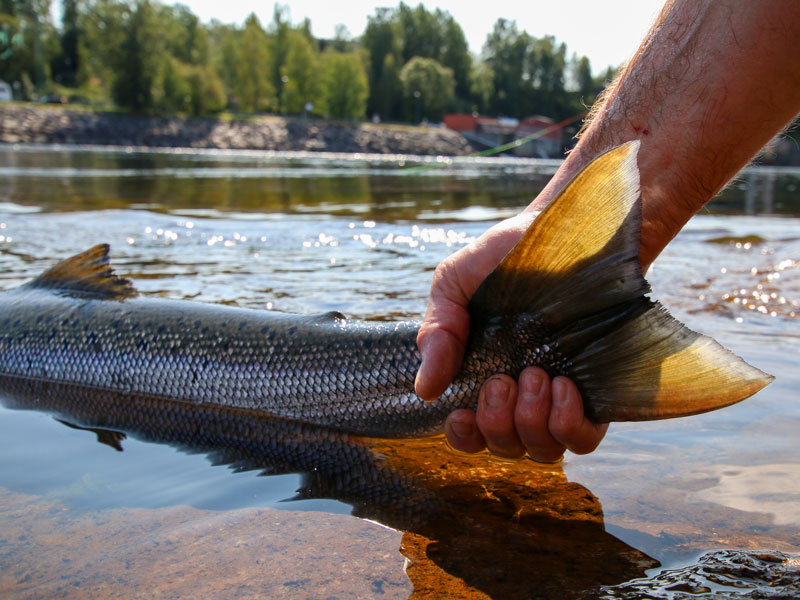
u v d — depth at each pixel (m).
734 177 0.40
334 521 0.36
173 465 0.45
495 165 8.19
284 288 0.88
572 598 0.29
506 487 0.40
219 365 0.58
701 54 0.35
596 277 0.35
